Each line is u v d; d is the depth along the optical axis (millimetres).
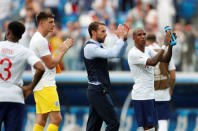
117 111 35531
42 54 21484
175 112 35625
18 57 18219
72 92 35781
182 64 35906
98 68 22016
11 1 41969
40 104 22469
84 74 35000
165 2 40062
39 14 22234
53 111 22344
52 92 22328
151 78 24094
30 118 36938
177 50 35844
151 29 38031
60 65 23797
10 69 18141
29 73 35750
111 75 34750
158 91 26656
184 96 35344
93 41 22203
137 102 24062
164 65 26547
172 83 27188
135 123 35438
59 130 36281
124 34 21453
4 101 17938
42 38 21609
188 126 35656
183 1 41438
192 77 34562
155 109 24422
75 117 36219
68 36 37156
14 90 18125
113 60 35844
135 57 23672
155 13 39219
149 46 26078
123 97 35344
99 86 22031
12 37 18469
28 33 33344
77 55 36312
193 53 36219
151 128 24141
